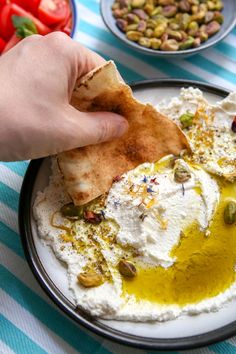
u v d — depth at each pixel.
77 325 0.28
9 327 0.29
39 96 0.27
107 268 0.28
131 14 0.39
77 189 0.29
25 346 0.28
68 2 0.40
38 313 0.29
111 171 0.30
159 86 0.33
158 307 0.27
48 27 0.40
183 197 0.29
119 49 0.40
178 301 0.27
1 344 0.28
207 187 0.30
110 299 0.27
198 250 0.28
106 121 0.28
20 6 0.41
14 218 0.32
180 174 0.30
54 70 0.27
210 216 0.29
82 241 0.29
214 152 0.31
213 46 0.38
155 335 0.26
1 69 0.27
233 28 0.39
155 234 0.29
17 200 0.33
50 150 0.28
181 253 0.28
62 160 0.29
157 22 0.39
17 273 0.30
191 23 0.38
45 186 0.31
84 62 0.28
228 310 0.27
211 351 0.27
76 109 0.28
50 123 0.27
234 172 0.30
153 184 0.30
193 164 0.31
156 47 0.38
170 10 0.39
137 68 0.39
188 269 0.28
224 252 0.28
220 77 0.38
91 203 0.30
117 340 0.26
